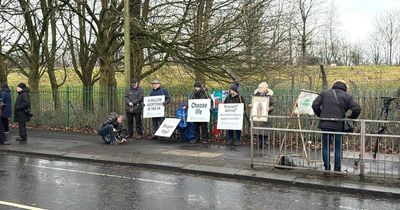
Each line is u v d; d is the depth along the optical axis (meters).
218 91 13.62
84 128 16.27
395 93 12.17
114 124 12.80
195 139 12.88
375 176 8.11
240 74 16.72
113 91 15.79
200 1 16.16
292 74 18.59
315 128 11.45
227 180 8.52
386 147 9.47
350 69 39.59
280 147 9.41
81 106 16.52
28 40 20.08
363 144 8.02
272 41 17.06
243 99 12.48
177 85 19.33
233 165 9.41
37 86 19.89
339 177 8.27
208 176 8.88
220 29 16.05
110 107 15.82
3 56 20.39
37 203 6.66
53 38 20.64
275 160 9.23
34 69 19.73
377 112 11.94
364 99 12.12
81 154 11.00
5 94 14.80
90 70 20.09
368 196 7.38
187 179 8.59
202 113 12.56
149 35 16.33
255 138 11.57
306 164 8.99
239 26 16.06
